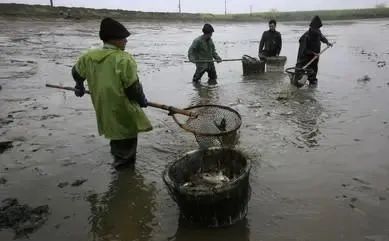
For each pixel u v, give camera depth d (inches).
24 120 307.3
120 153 219.0
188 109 235.3
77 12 1738.4
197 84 457.7
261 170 215.9
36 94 393.7
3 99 372.8
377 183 198.8
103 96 199.9
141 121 206.7
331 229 160.7
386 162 222.5
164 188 198.5
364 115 311.0
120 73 194.7
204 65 461.1
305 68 424.5
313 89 413.4
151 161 230.7
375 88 410.6
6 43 840.3
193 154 183.5
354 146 246.8
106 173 215.8
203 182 179.3
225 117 235.8
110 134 207.6
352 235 156.6
